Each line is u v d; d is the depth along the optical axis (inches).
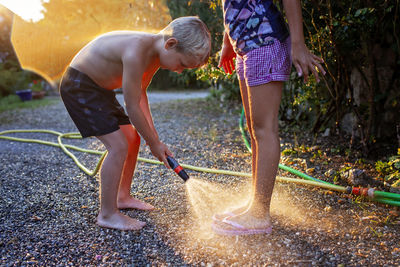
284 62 67.8
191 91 472.1
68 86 76.0
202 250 67.4
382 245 66.7
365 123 121.0
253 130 72.0
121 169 76.2
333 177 100.3
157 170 116.5
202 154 134.0
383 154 118.7
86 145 158.2
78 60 76.4
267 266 61.9
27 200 94.3
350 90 120.8
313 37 109.3
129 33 74.9
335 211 81.7
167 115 231.5
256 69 67.2
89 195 97.3
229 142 150.2
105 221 77.7
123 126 82.4
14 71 396.2
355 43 115.8
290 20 64.6
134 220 78.0
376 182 93.0
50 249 69.4
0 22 342.6
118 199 86.7
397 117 125.5
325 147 132.0
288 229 73.8
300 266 61.6
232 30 69.9
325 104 139.3
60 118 236.2
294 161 116.7
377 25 110.7
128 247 69.6
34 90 395.5
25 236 74.5
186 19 71.7
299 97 138.4
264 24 66.5
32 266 63.9
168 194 95.5
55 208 88.9
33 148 154.7
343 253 64.6
